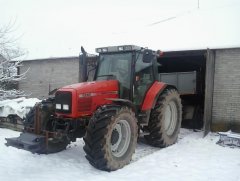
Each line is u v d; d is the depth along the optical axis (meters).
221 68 8.77
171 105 7.57
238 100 8.55
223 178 5.20
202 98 10.81
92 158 5.34
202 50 8.67
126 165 5.82
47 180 4.98
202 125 9.99
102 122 5.34
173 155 6.50
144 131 7.15
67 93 5.74
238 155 6.52
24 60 12.58
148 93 6.90
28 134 5.78
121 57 6.68
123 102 6.05
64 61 12.00
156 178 5.18
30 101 9.54
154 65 7.31
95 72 6.91
